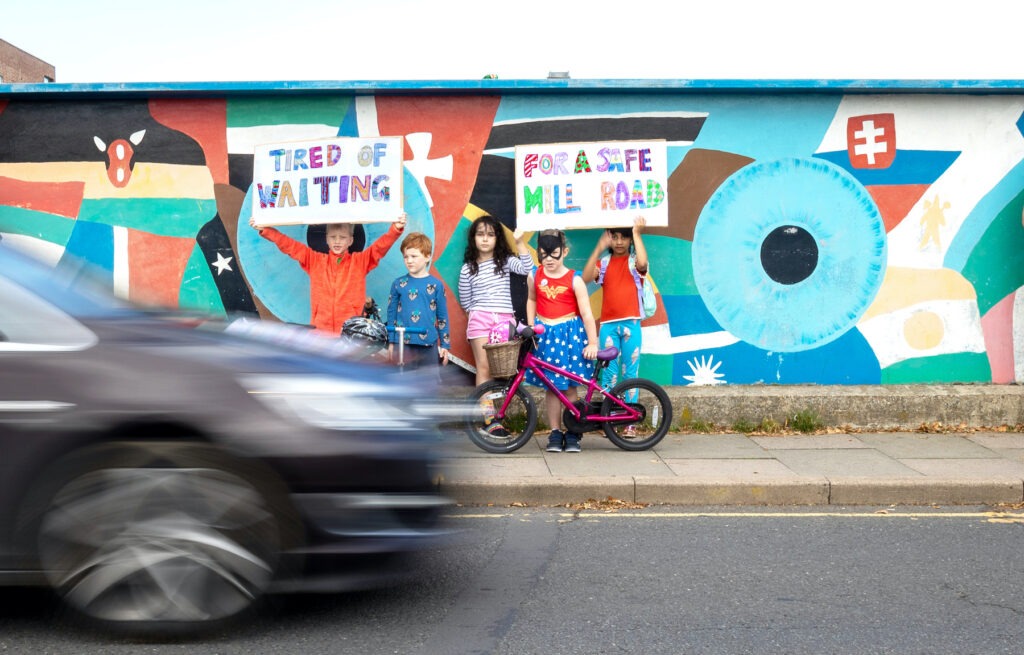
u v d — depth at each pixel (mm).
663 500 6633
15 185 8820
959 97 8703
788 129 8727
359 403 4062
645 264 8336
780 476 6785
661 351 8805
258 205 8359
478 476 6781
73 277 4492
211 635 4082
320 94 8734
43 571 3902
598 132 8742
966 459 7316
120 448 3863
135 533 3877
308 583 4004
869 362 8820
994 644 4086
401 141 8148
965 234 8773
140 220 8828
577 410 7633
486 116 8727
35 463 3850
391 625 4270
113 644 3986
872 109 8711
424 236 8102
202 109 8773
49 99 8766
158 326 4336
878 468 7035
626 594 4723
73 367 3953
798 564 5219
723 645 4070
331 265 8344
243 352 4207
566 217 8422
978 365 8812
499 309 8289
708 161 8742
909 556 5363
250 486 3914
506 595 4699
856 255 8773
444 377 8773
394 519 4062
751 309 8797
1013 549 5504
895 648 4039
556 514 6359
